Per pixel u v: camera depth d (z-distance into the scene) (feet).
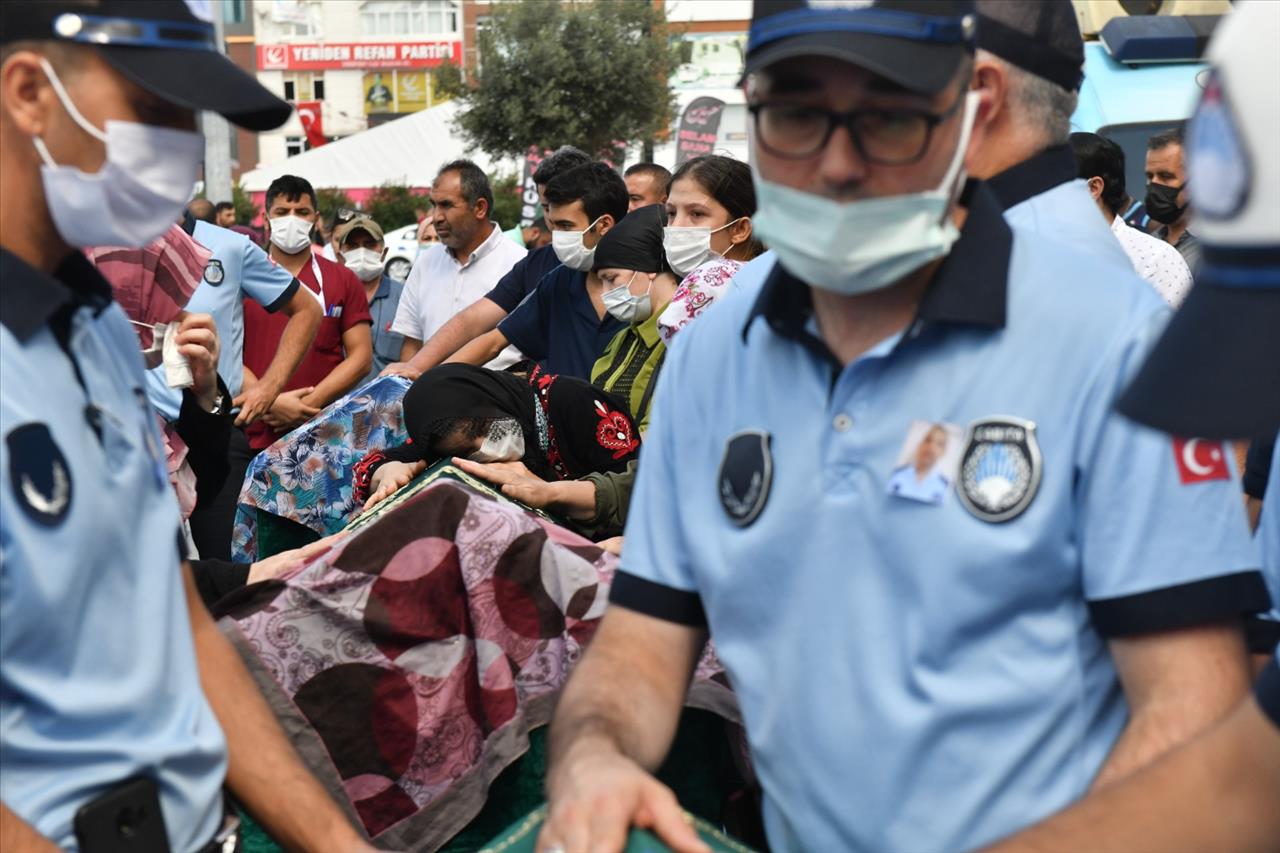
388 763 9.52
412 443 13.44
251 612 9.45
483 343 19.72
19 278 5.90
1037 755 5.64
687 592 6.55
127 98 5.99
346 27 196.75
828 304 6.10
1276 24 3.58
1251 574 5.58
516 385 12.37
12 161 6.05
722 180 14.30
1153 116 28.58
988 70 7.41
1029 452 5.61
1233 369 3.66
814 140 5.74
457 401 12.06
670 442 6.58
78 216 6.06
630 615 6.62
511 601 9.82
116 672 6.15
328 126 195.11
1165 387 3.79
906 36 5.52
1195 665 5.49
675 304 12.96
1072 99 7.82
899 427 5.81
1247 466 9.60
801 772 5.99
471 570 9.77
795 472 6.01
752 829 9.54
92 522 5.96
